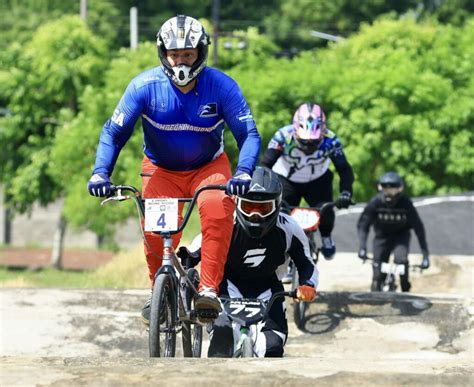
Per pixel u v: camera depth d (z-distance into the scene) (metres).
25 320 23.28
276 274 18.73
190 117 16.20
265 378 12.93
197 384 12.79
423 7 147.00
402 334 23.58
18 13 149.75
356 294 25.38
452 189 59.75
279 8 155.00
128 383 12.78
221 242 16.31
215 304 16.12
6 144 80.25
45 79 77.50
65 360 14.07
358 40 69.94
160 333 16.50
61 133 69.38
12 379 12.93
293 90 58.34
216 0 108.88
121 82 65.94
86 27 79.69
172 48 15.31
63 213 78.00
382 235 32.25
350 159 56.06
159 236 16.52
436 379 12.88
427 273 37.59
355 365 13.70
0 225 122.69
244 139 16.28
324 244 26.47
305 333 23.91
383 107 56.06
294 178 25.86
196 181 16.84
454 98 58.69
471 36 65.19
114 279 45.62
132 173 61.94
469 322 23.84
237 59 69.19
